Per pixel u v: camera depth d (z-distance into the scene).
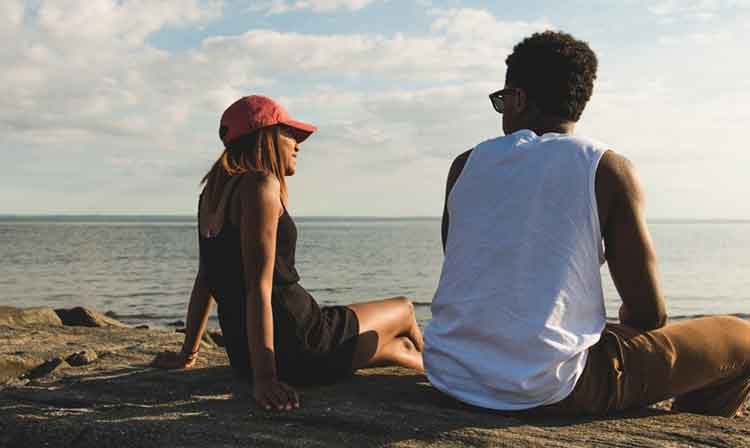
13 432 2.62
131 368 3.57
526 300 2.33
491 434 2.35
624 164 2.32
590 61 2.47
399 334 3.43
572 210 2.29
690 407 2.79
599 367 2.41
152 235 128.50
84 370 3.55
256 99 2.91
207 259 2.98
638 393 2.47
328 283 37.28
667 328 2.54
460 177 2.54
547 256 2.32
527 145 2.40
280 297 2.89
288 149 2.96
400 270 47.69
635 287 2.33
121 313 23.27
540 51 2.47
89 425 2.62
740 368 2.61
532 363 2.32
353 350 3.11
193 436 2.47
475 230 2.45
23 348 4.21
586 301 2.34
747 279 43.78
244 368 3.16
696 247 98.06
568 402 2.40
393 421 2.53
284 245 2.90
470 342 2.48
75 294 29.81
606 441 2.29
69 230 170.12
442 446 2.28
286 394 2.73
